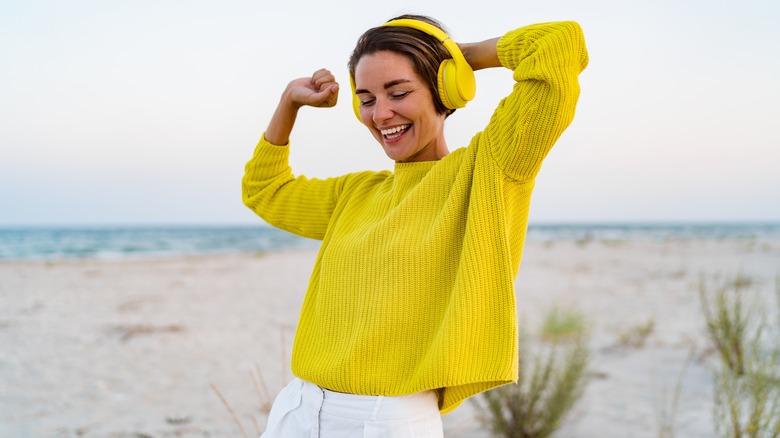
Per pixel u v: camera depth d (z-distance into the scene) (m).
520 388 4.26
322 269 1.62
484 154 1.42
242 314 10.18
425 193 1.49
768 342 5.53
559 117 1.33
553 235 67.06
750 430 3.40
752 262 20.55
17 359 6.97
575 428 4.46
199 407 5.23
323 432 1.48
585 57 1.39
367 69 1.48
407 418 1.40
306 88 1.83
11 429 4.68
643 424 4.50
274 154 1.95
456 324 1.34
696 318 9.05
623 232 81.44
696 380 5.57
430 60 1.47
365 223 1.60
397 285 1.43
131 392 5.69
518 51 1.44
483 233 1.38
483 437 4.32
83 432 4.61
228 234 77.31
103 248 40.66
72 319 9.57
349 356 1.44
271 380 6.07
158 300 11.84
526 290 13.16
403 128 1.52
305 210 1.92
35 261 24.66
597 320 8.96
